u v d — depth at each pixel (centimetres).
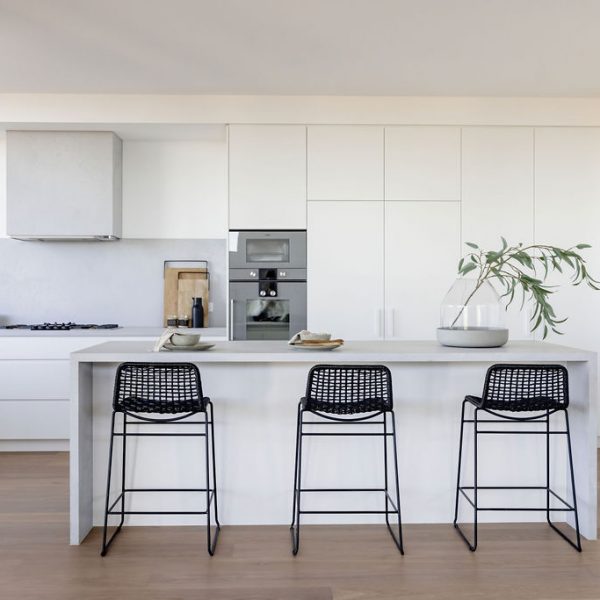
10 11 287
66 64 357
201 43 327
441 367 294
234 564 248
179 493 291
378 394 262
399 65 361
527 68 366
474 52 341
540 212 427
